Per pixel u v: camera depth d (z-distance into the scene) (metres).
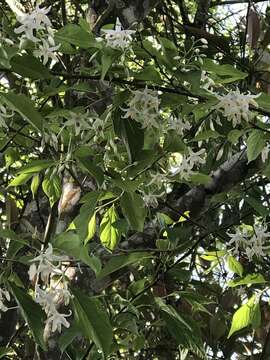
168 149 2.90
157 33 5.06
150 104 2.64
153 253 3.76
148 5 3.75
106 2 3.79
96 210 3.15
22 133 3.25
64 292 2.49
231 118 2.72
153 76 2.64
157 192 3.25
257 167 3.95
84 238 2.69
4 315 4.40
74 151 2.74
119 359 4.40
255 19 4.52
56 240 2.44
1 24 2.53
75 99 3.36
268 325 4.59
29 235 2.96
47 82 3.35
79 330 3.07
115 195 2.98
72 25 2.43
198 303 3.70
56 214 3.96
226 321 4.91
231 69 2.66
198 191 4.08
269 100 2.76
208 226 4.05
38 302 2.47
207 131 2.99
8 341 4.45
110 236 3.34
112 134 2.88
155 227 3.88
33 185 3.75
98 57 2.62
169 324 3.43
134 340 3.90
